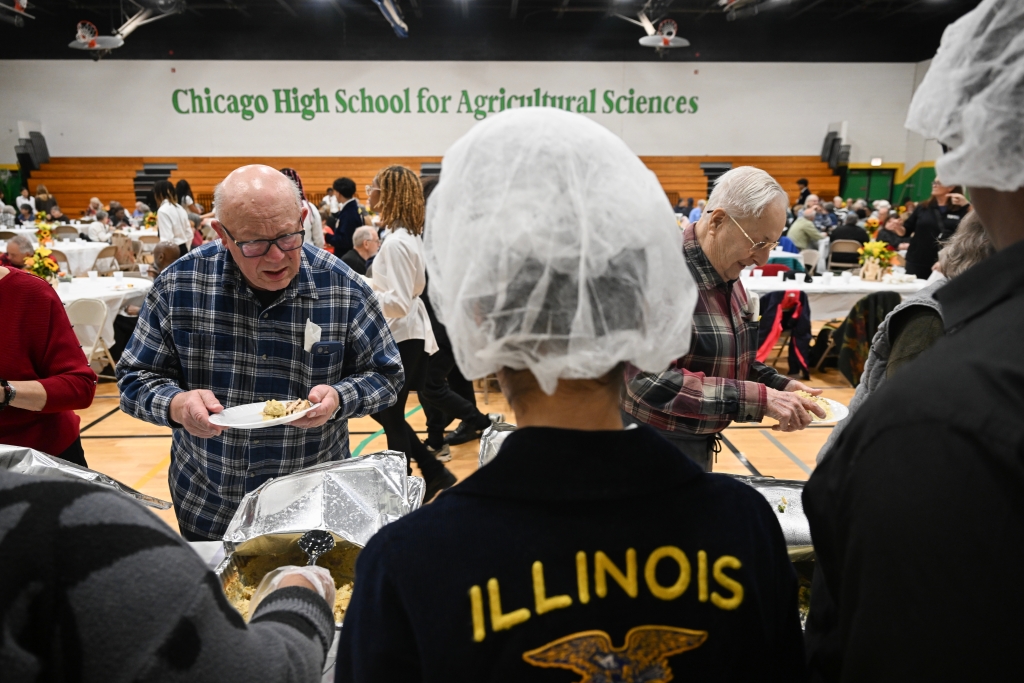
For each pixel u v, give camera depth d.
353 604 0.58
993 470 0.43
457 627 0.53
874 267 5.71
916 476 0.46
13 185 14.39
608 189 0.56
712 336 1.54
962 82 0.55
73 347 1.60
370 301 1.58
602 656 0.54
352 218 6.79
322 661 0.72
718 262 1.52
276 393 1.51
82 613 0.50
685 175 15.32
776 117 15.27
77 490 0.54
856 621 0.51
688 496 0.58
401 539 0.55
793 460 3.80
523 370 0.60
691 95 15.15
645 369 0.64
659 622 0.55
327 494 1.18
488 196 0.56
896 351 1.10
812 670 0.66
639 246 0.56
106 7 13.77
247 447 1.49
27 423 1.60
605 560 0.54
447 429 4.22
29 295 1.52
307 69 14.71
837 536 0.55
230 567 1.07
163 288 1.46
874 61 15.05
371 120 15.00
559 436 0.57
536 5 14.41
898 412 0.49
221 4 13.41
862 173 15.52
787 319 5.16
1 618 0.47
